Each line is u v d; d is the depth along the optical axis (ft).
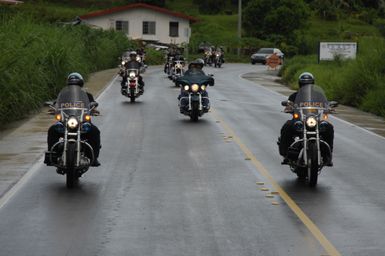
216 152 80.64
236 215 50.52
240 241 43.60
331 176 67.31
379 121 123.75
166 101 147.95
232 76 262.88
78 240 43.68
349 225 48.03
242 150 82.28
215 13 590.55
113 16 431.84
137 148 83.10
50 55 141.69
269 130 102.12
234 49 442.91
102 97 156.15
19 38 130.21
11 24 139.44
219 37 461.37
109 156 77.10
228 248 42.06
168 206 53.21
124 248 41.96
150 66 337.31
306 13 477.77
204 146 85.25
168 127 103.81
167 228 46.68
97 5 529.45
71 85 61.31
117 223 47.91
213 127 104.58
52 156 59.88
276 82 236.63
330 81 182.39
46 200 54.90
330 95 167.84
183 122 110.52
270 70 320.70
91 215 50.16
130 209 52.11
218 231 46.01
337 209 52.95
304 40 451.12
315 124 60.03
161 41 439.22
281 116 122.52
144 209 52.16
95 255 40.60
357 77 158.40
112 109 129.49
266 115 123.85
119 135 94.48
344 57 238.48
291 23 467.11
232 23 541.75
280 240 43.93
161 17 437.99
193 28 514.68
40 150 79.66
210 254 40.83
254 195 57.62
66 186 60.39
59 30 188.65
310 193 58.80
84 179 63.77
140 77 146.30
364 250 41.96
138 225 47.42
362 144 91.81
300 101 62.44
